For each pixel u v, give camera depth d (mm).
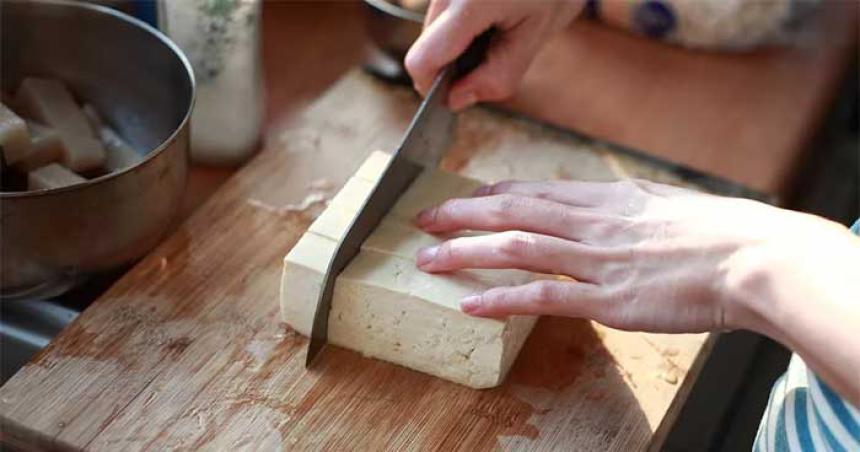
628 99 1267
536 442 857
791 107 1282
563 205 872
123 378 867
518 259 843
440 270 891
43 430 818
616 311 805
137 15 1106
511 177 1133
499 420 873
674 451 1181
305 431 846
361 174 1005
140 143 1058
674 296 771
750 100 1287
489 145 1176
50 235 838
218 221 1031
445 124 1072
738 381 1251
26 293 893
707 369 1252
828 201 1604
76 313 970
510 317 867
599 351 944
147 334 908
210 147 1110
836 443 688
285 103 1226
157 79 1017
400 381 901
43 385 853
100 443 814
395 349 908
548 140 1190
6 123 938
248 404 861
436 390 896
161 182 891
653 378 922
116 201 854
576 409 889
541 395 899
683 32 1343
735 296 731
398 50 1212
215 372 884
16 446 840
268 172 1101
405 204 970
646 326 794
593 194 881
